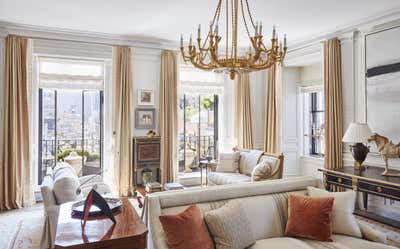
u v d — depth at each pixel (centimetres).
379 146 378
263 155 487
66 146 530
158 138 546
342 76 487
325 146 493
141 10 407
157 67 573
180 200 244
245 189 271
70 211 243
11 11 407
